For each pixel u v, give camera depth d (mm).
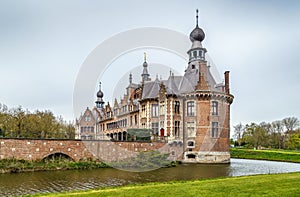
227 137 32938
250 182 10578
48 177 19406
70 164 24328
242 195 8102
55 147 24938
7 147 22719
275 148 66000
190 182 11406
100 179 18406
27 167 22531
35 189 15133
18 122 39469
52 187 15695
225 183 10469
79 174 20938
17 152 23125
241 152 51031
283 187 9312
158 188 9570
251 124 76000
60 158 25297
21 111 41500
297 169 27531
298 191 8586
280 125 74125
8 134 37781
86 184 16594
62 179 18531
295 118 74312
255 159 45688
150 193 8664
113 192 9055
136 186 10914
